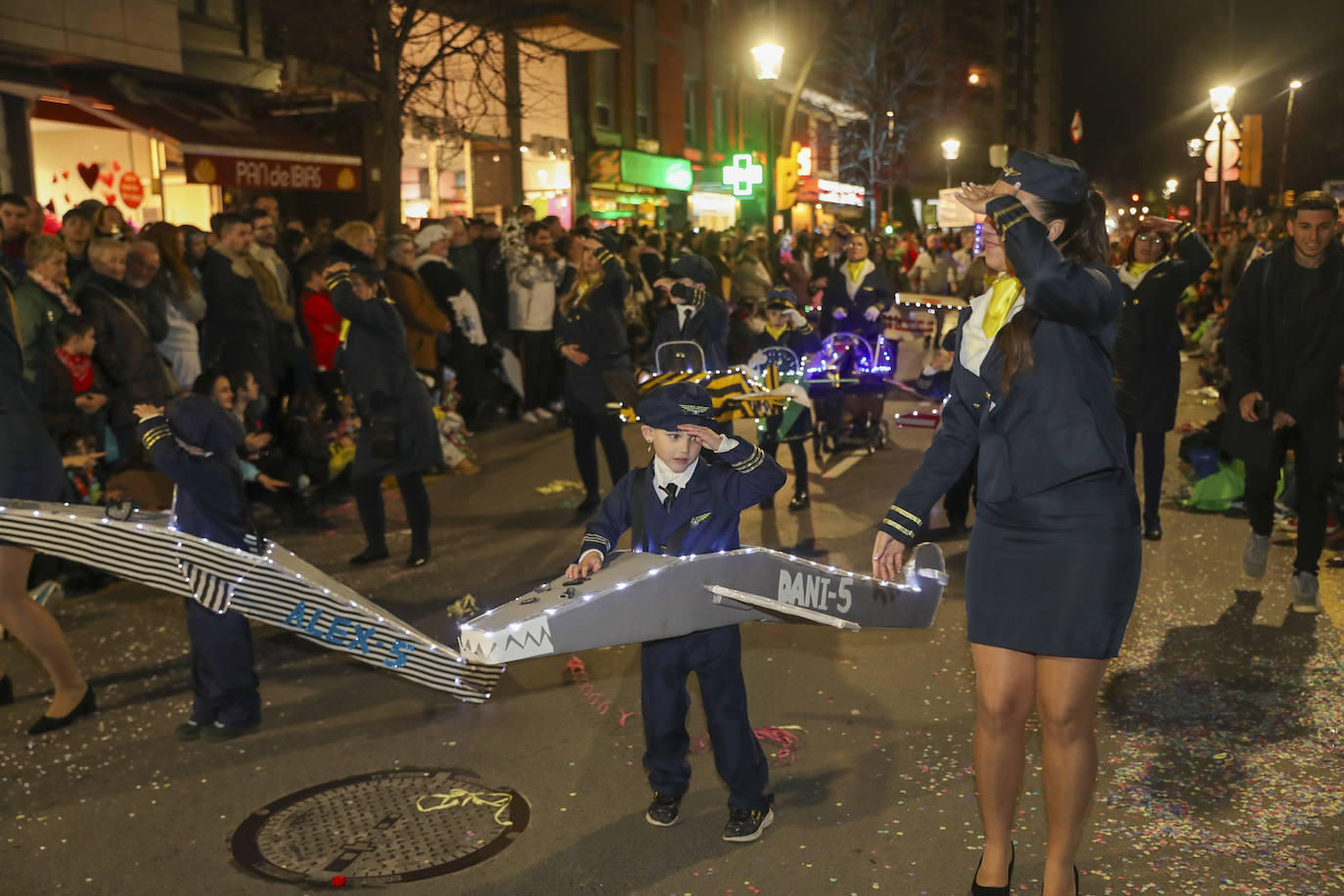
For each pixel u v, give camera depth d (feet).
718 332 26.37
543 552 25.88
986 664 10.62
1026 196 10.03
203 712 16.21
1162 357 24.39
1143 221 24.34
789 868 12.25
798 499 29.19
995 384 10.20
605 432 28.50
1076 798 10.39
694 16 107.24
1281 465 20.84
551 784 14.42
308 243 36.88
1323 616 20.24
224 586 15.28
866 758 14.88
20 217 27.61
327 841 13.11
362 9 51.42
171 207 53.01
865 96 168.55
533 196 80.48
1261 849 12.39
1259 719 15.88
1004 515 10.29
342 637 15.43
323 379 31.89
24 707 17.35
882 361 35.91
